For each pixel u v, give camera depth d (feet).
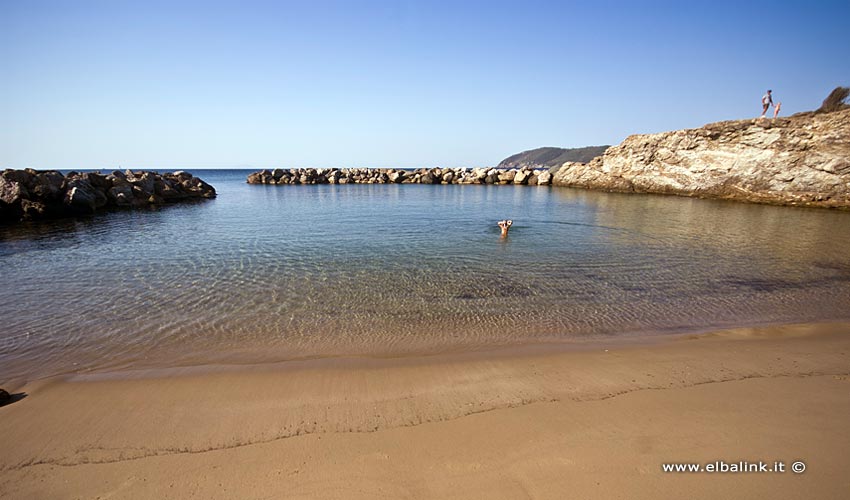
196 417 16.28
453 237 61.26
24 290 35.12
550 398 17.38
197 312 29.99
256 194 160.76
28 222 77.25
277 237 61.62
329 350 23.48
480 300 32.68
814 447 13.67
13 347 24.02
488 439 14.42
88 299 32.81
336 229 69.41
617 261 45.75
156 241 58.23
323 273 40.78
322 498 11.70
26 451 14.17
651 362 21.13
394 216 87.25
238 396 17.97
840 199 91.97
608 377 19.40
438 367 20.86
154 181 129.08
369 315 29.40
